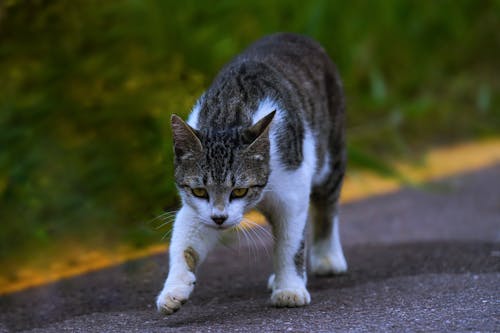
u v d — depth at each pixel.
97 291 9.45
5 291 10.07
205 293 9.00
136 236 11.15
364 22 19.33
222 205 7.64
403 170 16.91
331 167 9.62
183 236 7.84
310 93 9.03
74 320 7.93
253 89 8.23
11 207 12.10
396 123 18.34
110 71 13.33
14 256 11.30
